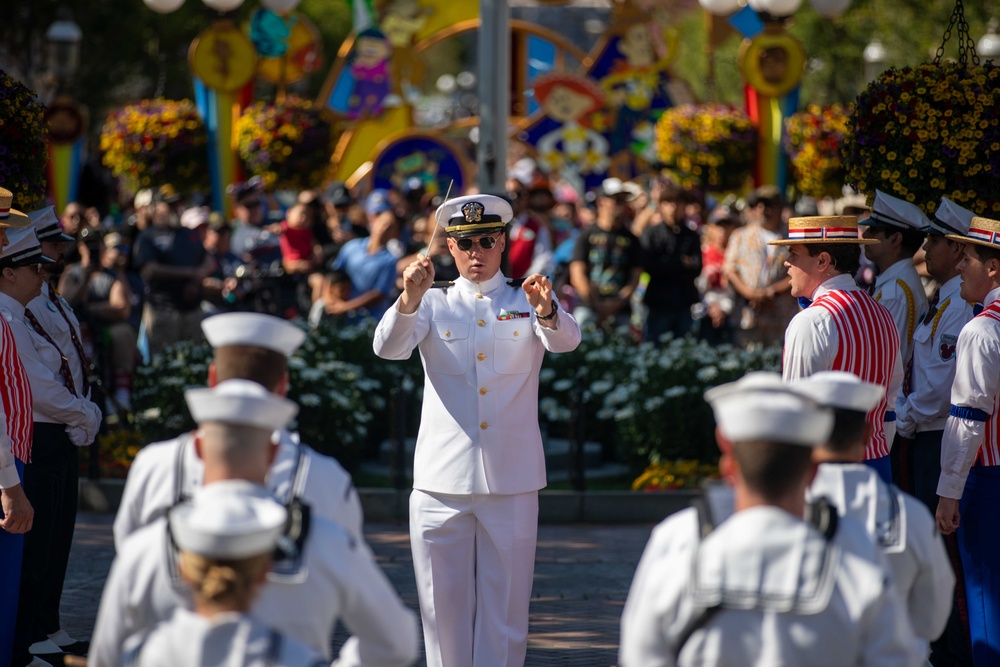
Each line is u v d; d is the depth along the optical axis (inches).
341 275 1753.2
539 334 800.9
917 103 922.1
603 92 2987.2
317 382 1465.3
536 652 925.8
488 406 800.9
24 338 853.8
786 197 2283.5
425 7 2982.3
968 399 739.4
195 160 2208.4
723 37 2719.0
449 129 3038.9
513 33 3063.5
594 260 1814.7
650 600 438.0
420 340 812.6
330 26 5329.7
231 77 2196.1
